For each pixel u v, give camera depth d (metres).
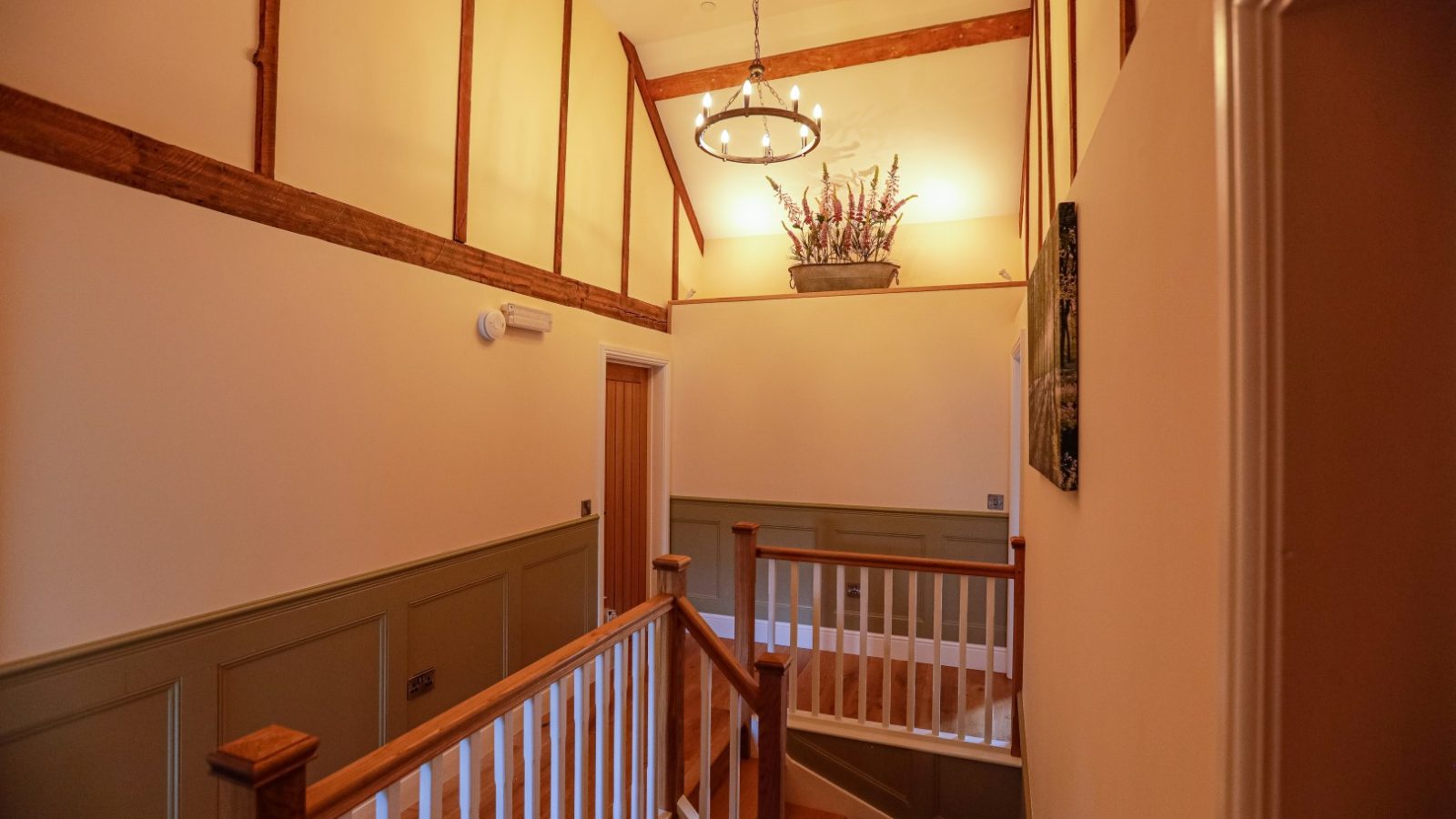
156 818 1.87
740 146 4.94
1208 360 0.60
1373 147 0.50
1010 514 4.14
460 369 3.00
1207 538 0.60
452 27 3.00
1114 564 1.03
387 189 2.66
